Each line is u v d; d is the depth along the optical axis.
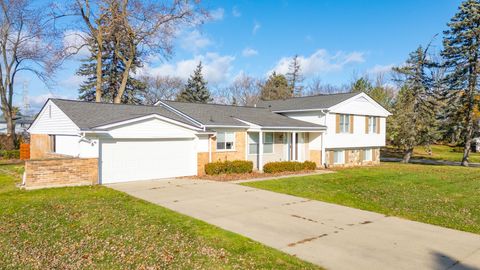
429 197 12.66
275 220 8.80
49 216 8.90
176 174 16.95
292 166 20.20
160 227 8.00
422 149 49.59
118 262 5.87
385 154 43.41
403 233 7.79
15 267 5.64
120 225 8.10
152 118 15.82
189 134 17.22
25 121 49.22
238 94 57.78
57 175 13.34
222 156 18.72
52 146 18.47
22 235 7.35
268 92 56.28
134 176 15.50
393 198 12.30
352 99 24.58
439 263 5.97
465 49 28.27
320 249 6.64
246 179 16.52
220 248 6.61
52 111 18.25
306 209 10.16
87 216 8.91
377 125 27.22
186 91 44.31
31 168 12.78
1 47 30.48
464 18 28.39
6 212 9.29
